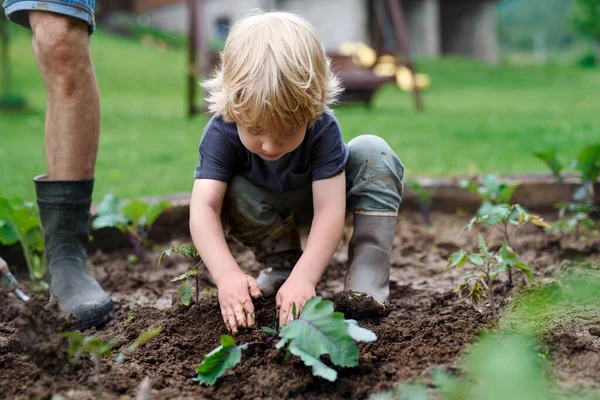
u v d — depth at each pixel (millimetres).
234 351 1553
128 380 1602
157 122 9133
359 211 2111
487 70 21547
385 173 2104
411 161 5207
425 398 1403
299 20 1868
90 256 3096
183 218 3373
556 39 64000
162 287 2617
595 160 2945
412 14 22469
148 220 3020
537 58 44281
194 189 1973
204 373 1542
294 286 1811
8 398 1518
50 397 1503
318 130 1926
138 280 2645
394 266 2834
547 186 3533
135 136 7629
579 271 2236
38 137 7949
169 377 1641
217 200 1962
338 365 1584
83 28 2145
